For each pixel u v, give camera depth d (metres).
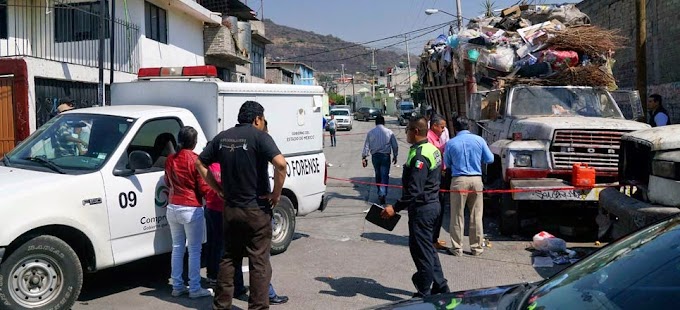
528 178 8.63
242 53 25.03
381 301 6.04
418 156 5.73
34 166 5.83
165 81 7.15
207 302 5.95
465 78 11.62
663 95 17.58
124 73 15.52
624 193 7.14
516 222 8.65
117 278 6.76
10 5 14.66
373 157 11.75
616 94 10.48
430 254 5.80
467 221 10.19
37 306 5.12
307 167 8.22
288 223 7.89
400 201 5.80
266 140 5.20
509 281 6.71
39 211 5.14
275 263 7.43
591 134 8.56
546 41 10.68
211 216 6.22
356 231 9.33
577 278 3.28
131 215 5.89
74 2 15.34
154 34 18.25
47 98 12.59
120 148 5.93
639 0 11.80
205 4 27.39
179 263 6.05
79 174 5.59
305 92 8.20
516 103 10.07
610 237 7.50
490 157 7.79
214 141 5.31
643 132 6.74
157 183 6.17
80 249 5.65
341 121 43.38
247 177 5.17
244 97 7.23
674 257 3.07
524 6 12.49
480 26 12.41
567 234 8.75
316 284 6.59
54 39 15.14
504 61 10.82
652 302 2.88
